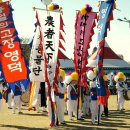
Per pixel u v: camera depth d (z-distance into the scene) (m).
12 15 13.36
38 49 14.30
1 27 13.29
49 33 13.19
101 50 12.96
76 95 14.74
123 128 12.48
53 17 13.25
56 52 13.19
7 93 19.27
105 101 12.91
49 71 13.10
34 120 14.52
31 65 14.31
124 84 18.34
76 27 14.87
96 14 14.72
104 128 12.50
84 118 15.27
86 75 14.80
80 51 14.87
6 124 13.47
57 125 13.18
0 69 13.38
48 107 13.00
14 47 13.34
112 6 12.75
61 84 13.74
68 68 31.70
